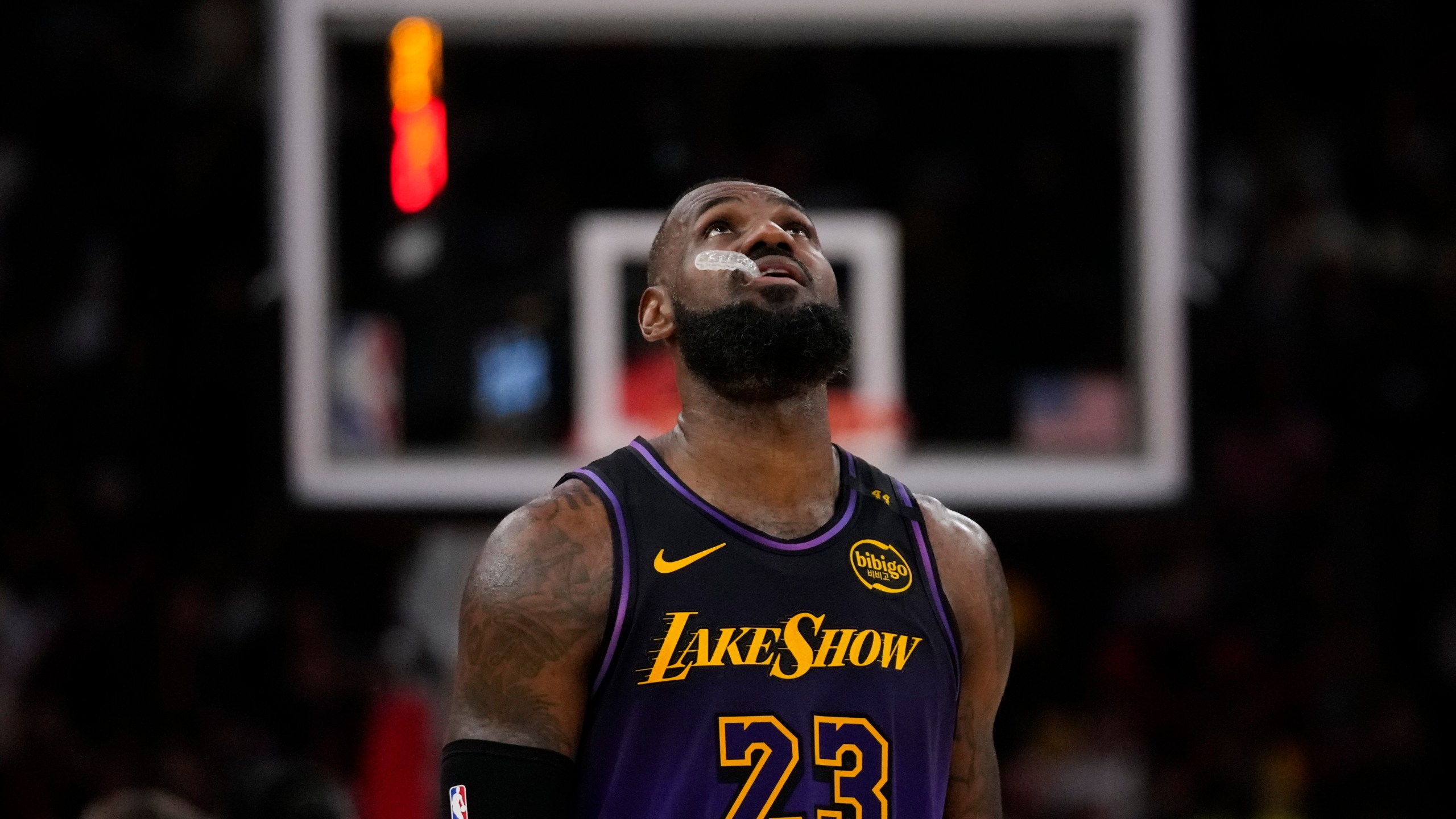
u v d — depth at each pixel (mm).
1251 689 17656
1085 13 11656
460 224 12055
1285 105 22453
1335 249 21172
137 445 19516
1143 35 11633
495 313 12078
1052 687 18734
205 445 19531
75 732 15727
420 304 11836
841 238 12719
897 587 5098
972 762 5422
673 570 4883
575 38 11727
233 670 16578
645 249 12523
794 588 4918
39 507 18875
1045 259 12492
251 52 20641
